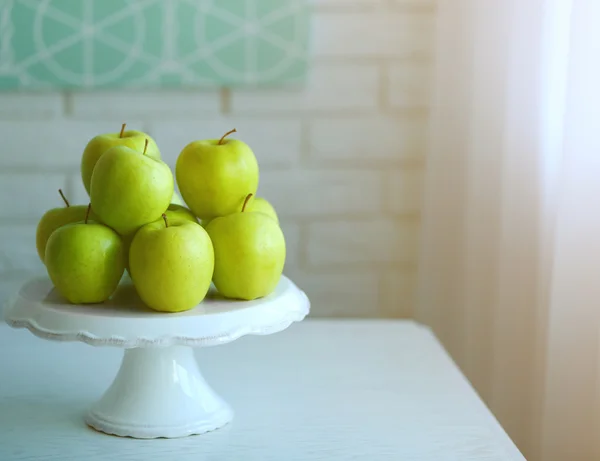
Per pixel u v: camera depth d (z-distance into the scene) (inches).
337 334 42.4
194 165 30.1
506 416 43.4
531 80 41.4
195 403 30.7
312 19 56.0
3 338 40.6
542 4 40.4
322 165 57.5
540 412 40.4
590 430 35.9
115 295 30.1
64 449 28.8
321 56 56.5
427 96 57.1
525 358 42.7
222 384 35.2
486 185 47.4
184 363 31.3
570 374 36.1
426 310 55.3
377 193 57.9
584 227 35.2
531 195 42.1
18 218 56.7
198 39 55.1
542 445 37.6
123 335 26.3
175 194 34.4
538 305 42.1
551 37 39.8
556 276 36.2
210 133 56.7
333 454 28.9
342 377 36.3
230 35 55.2
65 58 54.7
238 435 30.2
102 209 28.3
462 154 51.9
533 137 41.6
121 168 27.9
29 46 54.5
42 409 32.3
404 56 56.6
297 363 38.0
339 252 58.5
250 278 28.9
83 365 37.3
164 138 56.6
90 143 31.2
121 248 28.7
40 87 54.9
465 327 50.7
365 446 29.6
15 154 56.1
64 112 55.9
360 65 56.7
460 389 35.2
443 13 52.5
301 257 58.4
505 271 43.5
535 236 42.1
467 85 50.9
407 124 57.4
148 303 27.8
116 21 54.6
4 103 55.6
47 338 26.6
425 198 55.8
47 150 56.2
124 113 56.2
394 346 40.6
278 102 56.7
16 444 29.2
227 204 30.5
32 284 32.1
